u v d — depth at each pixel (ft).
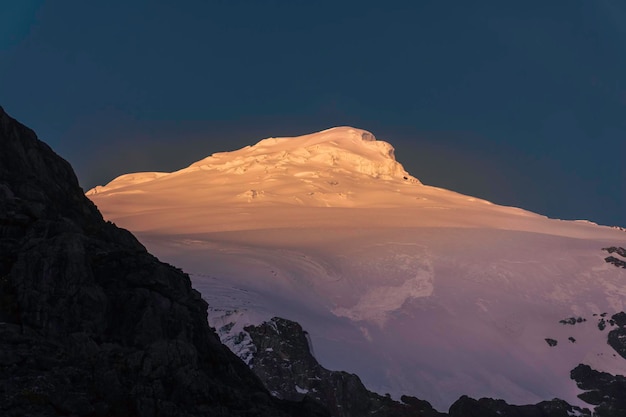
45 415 294.46
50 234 371.97
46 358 318.65
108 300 360.48
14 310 342.64
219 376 366.02
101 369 315.17
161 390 313.73
